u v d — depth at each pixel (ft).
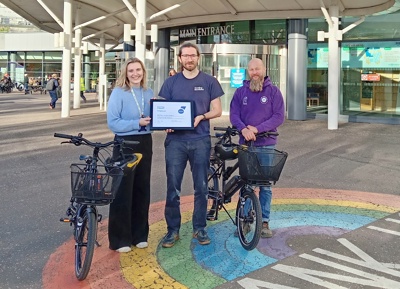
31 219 16.40
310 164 26.86
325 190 20.81
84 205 11.50
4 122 48.14
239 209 13.99
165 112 13.09
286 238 14.40
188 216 16.89
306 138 37.58
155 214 17.21
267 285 10.94
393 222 15.98
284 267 12.03
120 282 11.23
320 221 16.22
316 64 53.01
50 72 159.94
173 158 13.64
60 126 44.60
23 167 25.68
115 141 11.83
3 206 18.01
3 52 162.09
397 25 48.60
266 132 14.38
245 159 12.78
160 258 12.78
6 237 14.52
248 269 11.94
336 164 26.89
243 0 48.91
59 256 12.98
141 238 13.65
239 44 55.06
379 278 11.34
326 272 11.70
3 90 144.15
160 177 23.58
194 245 13.82
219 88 13.87
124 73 13.26
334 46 42.93
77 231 11.62
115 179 10.78
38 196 19.60
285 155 12.76
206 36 60.18
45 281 11.32
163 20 61.46
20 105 79.46
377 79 50.42
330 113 43.83
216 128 14.47
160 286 10.97
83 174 10.66
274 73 55.11
